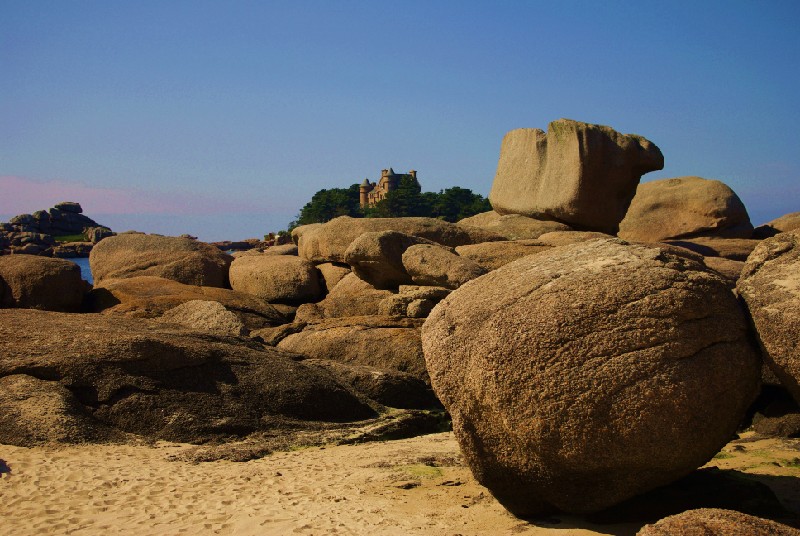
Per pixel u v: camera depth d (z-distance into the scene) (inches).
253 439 409.1
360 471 333.4
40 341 423.2
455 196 3644.2
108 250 842.2
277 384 446.6
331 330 572.1
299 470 336.8
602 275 235.0
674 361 219.8
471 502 276.2
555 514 254.4
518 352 228.4
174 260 811.4
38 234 3472.0
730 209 1002.1
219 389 433.1
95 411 401.7
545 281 241.6
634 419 217.3
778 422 389.1
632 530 236.7
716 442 228.5
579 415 220.7
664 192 1048.2
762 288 232.7
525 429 228.5
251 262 797.9
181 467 340.8
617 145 806.5
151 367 423.2
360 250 660.1
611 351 221.5
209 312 617.0
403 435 454.0
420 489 298.5
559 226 810.2
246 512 267.7
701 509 197.2
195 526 253.9
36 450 359.6
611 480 229.9
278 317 698.8
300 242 834.8
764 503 245.4
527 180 853.8
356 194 4761.3
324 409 452.1
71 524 255.8
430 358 256.5
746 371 228.2
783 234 247.6
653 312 223.9
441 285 616.1
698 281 231.5
